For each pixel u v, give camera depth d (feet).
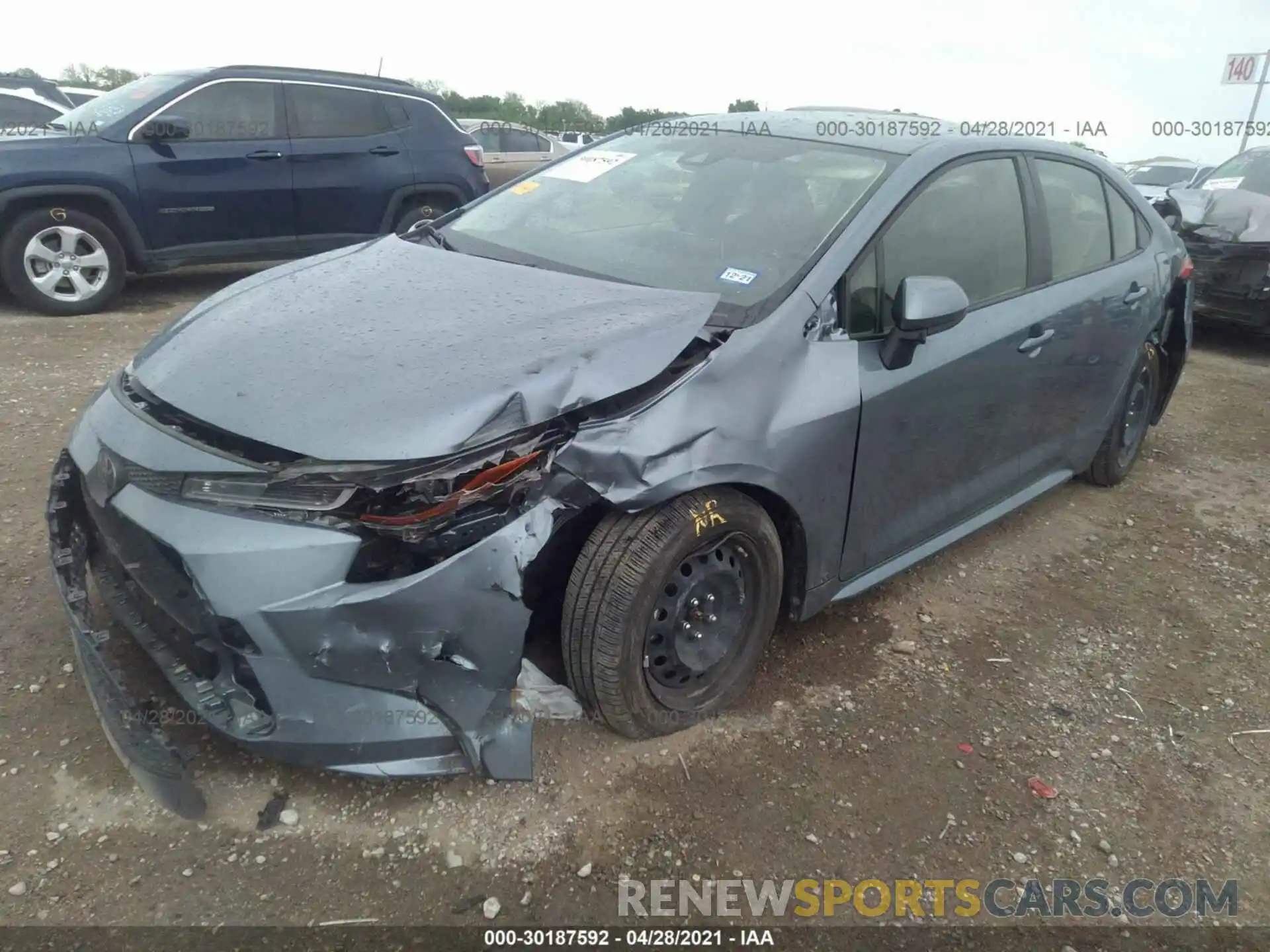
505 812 7.89
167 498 7.04
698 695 8.88
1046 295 11.82
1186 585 12.91
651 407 7.75
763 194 10.28
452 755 7.31
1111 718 9.95
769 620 9.23
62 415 15.31
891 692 9.97
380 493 6.71
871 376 9.25
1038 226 11.94
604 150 12.37
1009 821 8.38
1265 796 9.01
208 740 8.32
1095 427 13.92
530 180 12.26
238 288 9.98
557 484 7.27
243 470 6.85
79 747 8.23
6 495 12.35
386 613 6.73
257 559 6.66
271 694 6.87
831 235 9.45
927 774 8.84
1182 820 8.61
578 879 7.37
